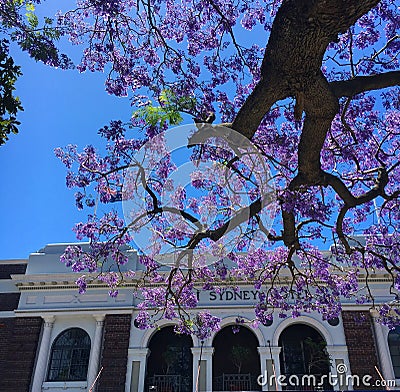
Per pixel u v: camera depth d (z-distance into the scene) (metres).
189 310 16.66
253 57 8.23
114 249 9.47
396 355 16.02
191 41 8.45
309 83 4.43
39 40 7.11
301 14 3.75
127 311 17.11
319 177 6.73
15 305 17.97
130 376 16.11
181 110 6.73
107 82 8.13
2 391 16.33
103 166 8.64
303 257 11.25
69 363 16.88
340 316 16.48
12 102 4.95
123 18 8.05
